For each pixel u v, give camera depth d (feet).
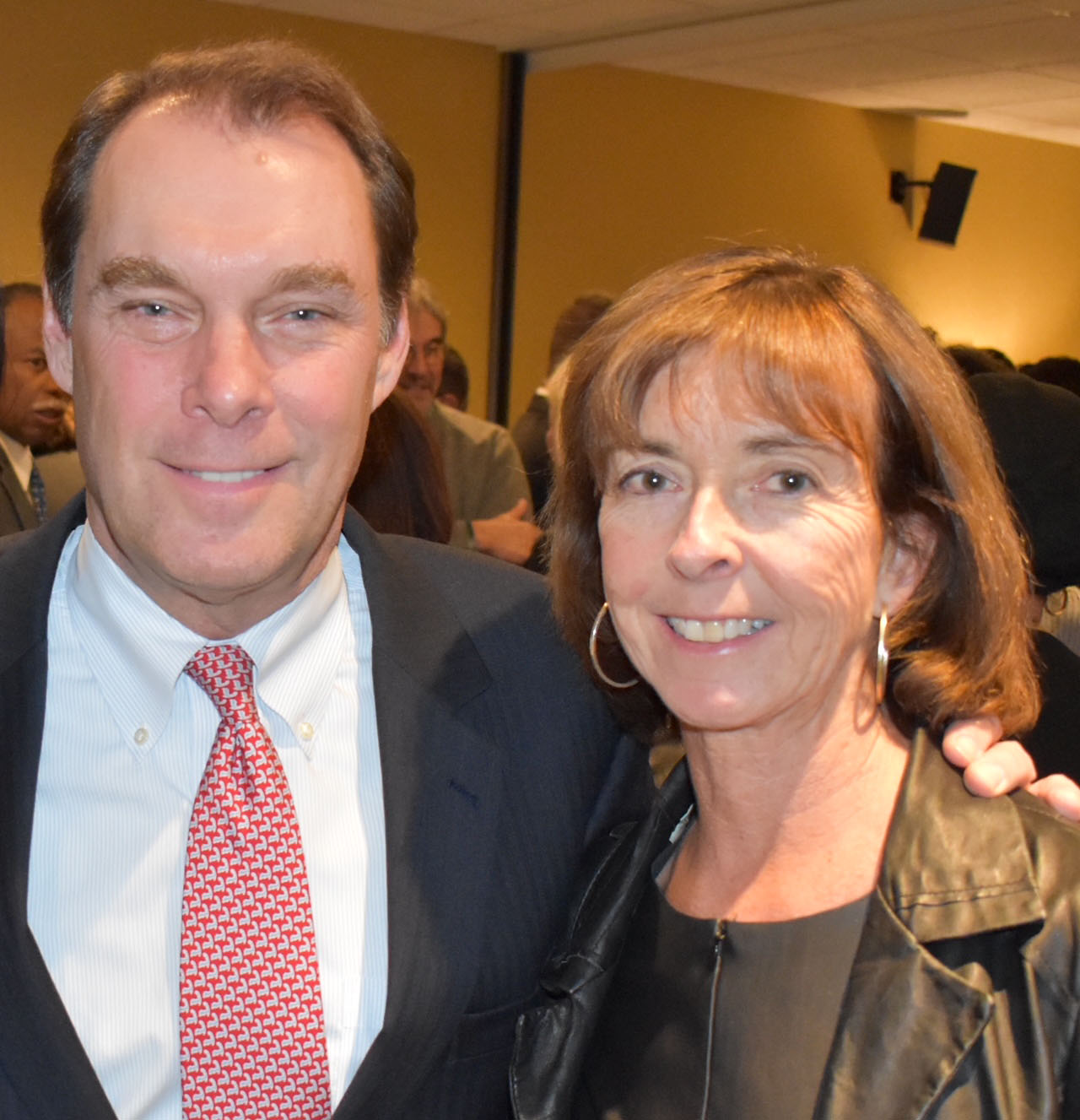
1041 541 6.53
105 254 3.83
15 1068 3.64
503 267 24.47
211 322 3.81
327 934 4.11
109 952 3.90
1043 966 3.22
